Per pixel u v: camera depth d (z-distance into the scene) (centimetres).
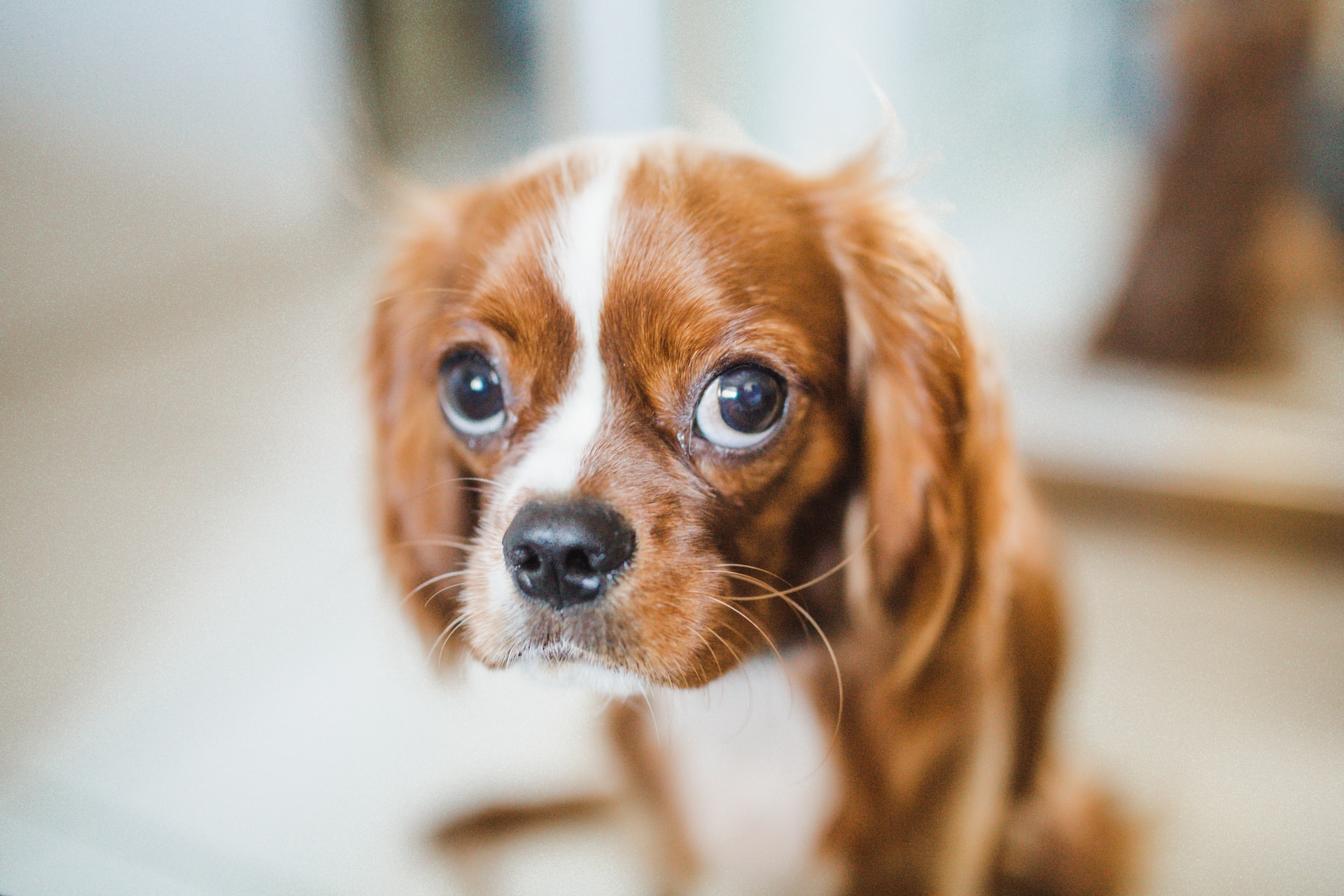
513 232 31
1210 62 64
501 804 45
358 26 118
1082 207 81
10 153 85
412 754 47
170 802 45
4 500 67
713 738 39
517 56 104
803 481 32
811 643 35
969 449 33
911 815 37
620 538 30
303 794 46
